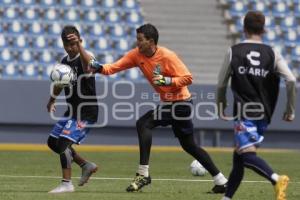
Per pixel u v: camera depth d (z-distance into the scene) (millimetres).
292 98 26000
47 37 80562
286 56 85312
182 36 84562
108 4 84812
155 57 33250
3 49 78688
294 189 36219
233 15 87375
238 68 25969
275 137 74250
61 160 32625
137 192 33125
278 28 87000
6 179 39656
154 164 53938
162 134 73312
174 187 36156
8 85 70188
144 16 85875
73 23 82562
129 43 82438
